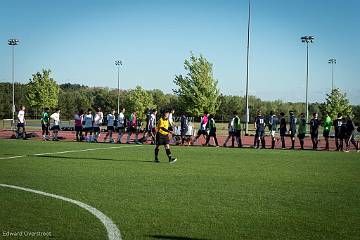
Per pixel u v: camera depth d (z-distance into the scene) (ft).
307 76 144.66
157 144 49.06
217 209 24.38
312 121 74.13
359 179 36.50
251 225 20.94
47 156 54.54
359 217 22.66
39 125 182.50
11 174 37.83
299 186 32.53
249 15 116.98
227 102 262.06
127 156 55.88
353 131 70.85
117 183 33.22
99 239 18.45
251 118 246.27
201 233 19.54
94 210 23.72
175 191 29.94
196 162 49.55
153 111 82.43
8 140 88.02
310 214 23.34
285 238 18.83
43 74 224.94
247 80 117.80
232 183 33.76
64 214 22.81
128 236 18.95
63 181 33.99
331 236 19.16
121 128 84.84
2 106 288.10
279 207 25.04
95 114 86.48
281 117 76.33
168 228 20.30
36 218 21.89
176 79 162.81
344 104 197.88
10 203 25.44
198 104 158.40
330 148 79.56
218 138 106.83
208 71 160.56
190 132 82.94
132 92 265.75
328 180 35.81
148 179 35.47
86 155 56.54
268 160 52.80
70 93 343.05
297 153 64.34
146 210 23.95
